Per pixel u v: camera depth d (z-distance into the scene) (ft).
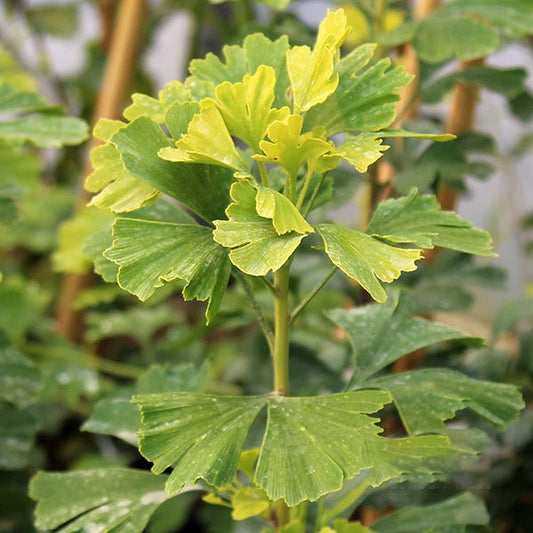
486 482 3.05
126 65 4.15
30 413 2.87
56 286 5.21
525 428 3.14
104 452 4.09
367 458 1.94
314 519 2.48
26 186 3.16
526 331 3.38
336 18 2.02
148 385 2.52
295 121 1.95
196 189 2.11
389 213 2.17
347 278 3.10
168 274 1.99
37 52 6.07
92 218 3.74
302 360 3.16
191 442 2.00
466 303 2.90
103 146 2.13
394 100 2.08
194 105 2.11
